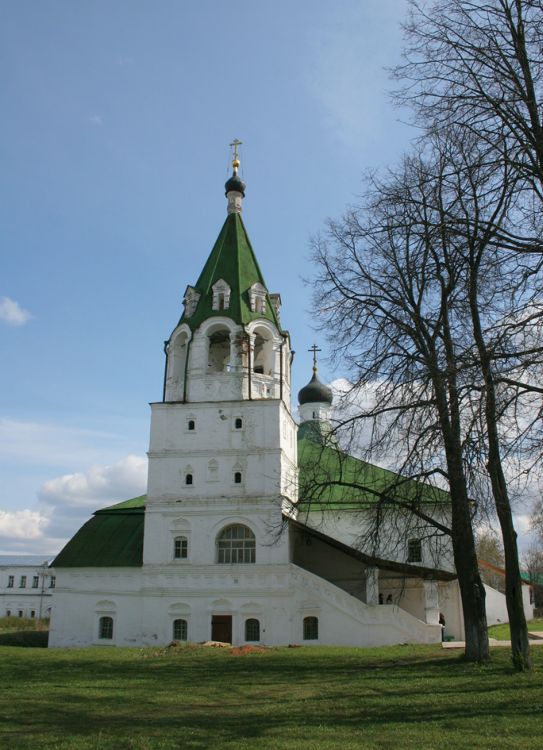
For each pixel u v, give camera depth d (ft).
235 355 152.97
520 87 57.93
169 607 143.54
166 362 161.07
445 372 56.54
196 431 150.92
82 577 151.64
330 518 159.94
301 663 89.61
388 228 70.64
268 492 145.18
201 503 146.92
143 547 151.12
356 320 82.43
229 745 40.68
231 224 168.66
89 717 51.16
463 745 40.11
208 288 159.22
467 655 81.20
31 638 165.99
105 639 146.92
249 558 144.66
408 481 78.64
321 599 137.69
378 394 75.10
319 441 85.25
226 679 73.92
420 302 82.69
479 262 63.67
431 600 135.74
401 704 55.01
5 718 50.67
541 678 65.62
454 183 63.10
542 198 57.52
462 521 79.71
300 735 43.45
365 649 111.65
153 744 40.93
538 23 56.49
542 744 40.14
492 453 58.29
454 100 60.08
